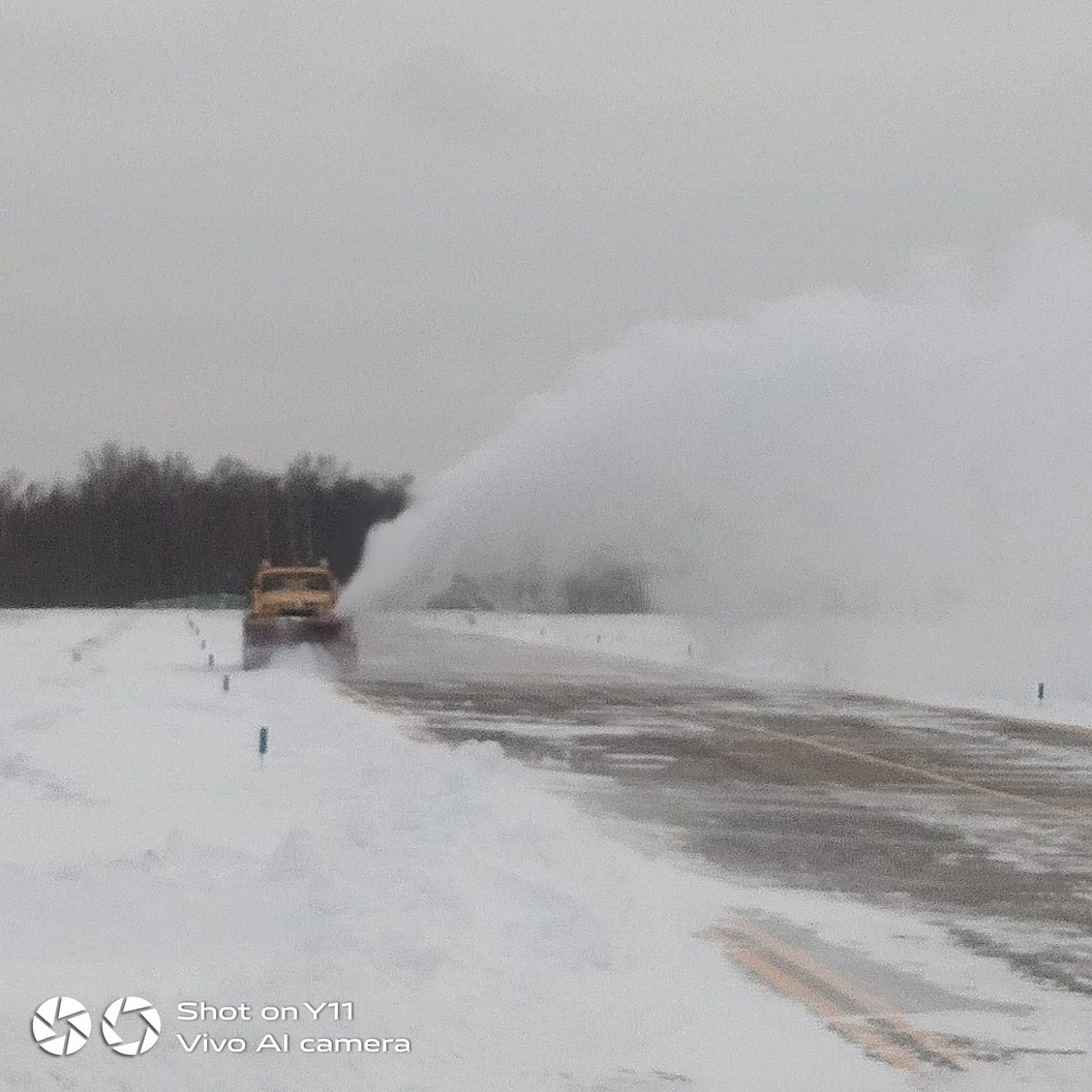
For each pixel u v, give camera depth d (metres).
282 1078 7.69
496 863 14.08
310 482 156.25
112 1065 7.66
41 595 149.38
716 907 12.74
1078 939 11.74
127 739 23.06
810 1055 8.62
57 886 11.60
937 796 19.78
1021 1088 8.11
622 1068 8.23
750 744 25.72
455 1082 7.83
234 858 13.10
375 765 20.20
